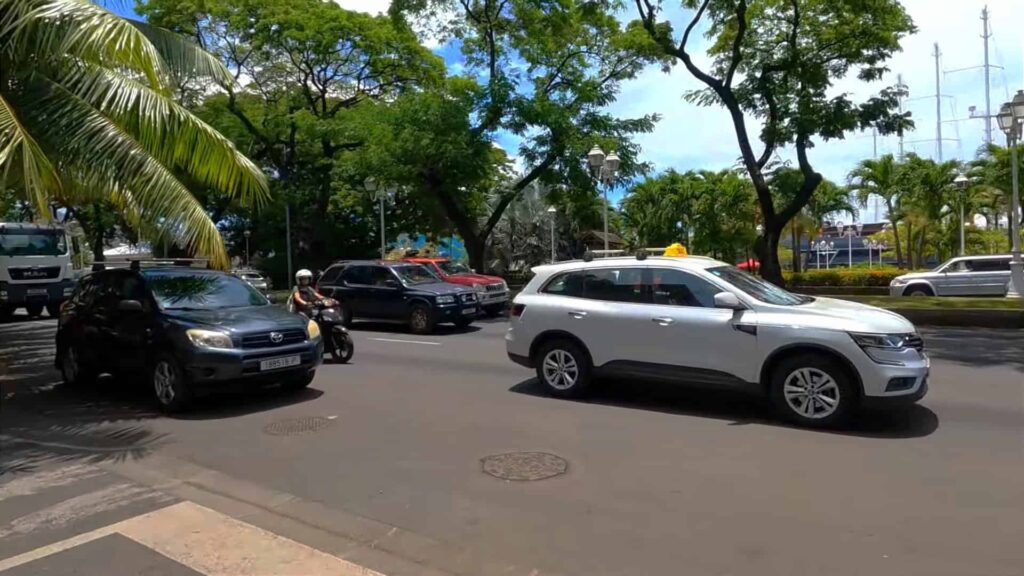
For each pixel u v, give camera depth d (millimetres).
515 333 8602
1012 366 9859
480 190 27531
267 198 10391
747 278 7816
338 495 5184
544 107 20938
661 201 40938
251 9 28578
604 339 7871
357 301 16641
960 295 22188
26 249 21703
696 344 7250
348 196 34906
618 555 4094
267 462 6047
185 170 9906
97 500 5195
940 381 8859
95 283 9664
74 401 8891
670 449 6105
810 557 3994
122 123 8609
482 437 6625
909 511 4617
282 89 31641
